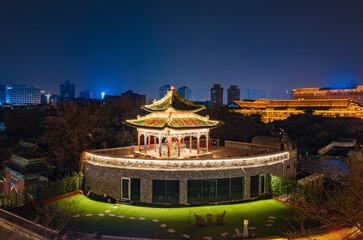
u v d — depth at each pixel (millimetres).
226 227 22484
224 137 68375
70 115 55281
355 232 19219
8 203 31219
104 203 28406
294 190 27953
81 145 50625
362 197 20375
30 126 73375
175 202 27953
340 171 33750
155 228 22312
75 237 20281
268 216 24734
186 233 21375
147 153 35250
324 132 68000
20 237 21078
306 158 43375
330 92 116438
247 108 89188
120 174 28812
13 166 41844
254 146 43344
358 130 67062
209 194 28172
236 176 28625
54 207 27047
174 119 32344
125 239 20016
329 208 22734
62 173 43594
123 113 79938
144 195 28156
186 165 27922
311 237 18531
